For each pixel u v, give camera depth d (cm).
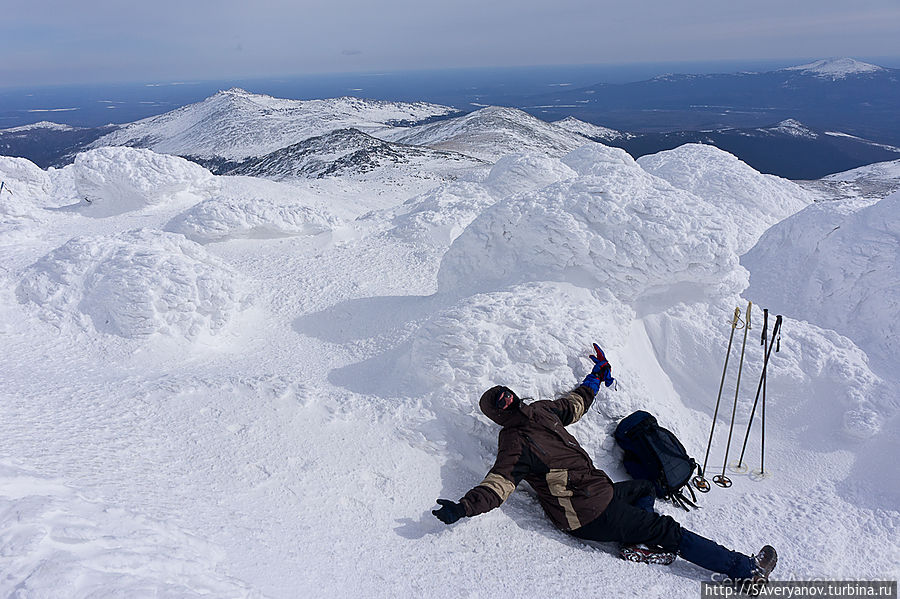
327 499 356
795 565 365
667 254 518
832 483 446
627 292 533
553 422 388
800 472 458
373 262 869
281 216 972
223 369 521
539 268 561
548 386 443
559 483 369
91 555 206
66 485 270
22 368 489
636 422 442
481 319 468
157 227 1065
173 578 218
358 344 596
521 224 582
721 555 346
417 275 830
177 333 573
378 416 426
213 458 366
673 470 417
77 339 559
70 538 210
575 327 478
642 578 341
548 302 499
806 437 486
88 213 1174
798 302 692
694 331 537
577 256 541
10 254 791
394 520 358
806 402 501
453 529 360
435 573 317
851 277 654
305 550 305
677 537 352
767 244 809
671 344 539
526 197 597
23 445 317
